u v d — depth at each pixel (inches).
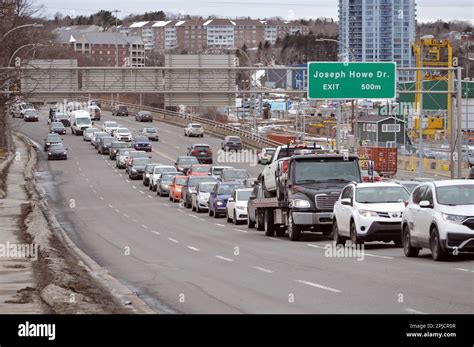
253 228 3073.3
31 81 5004.9
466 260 1727.4
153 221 3459.6
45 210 3946.9
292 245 2326.5
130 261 2031.3
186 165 5708.7
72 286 1471.5
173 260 2022.6
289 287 1418.6
